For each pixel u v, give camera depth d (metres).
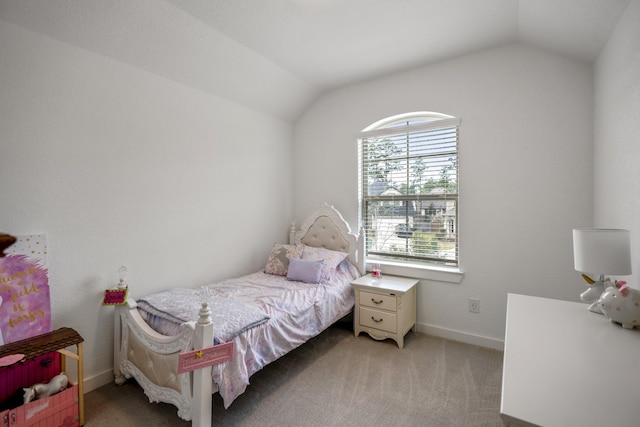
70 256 1.94
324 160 3.50
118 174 2.16
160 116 2.40
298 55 2.64
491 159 2.58
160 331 1.88
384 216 3.21
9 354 1.54
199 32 2.21
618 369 0.96
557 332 1.26
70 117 1.92
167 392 1.69
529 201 2.45
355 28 2.25
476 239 2.66
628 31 1.52
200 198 2.70
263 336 1.88
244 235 3.12
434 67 2.81
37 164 1.80
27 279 1.75
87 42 1.95
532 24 2.11
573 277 2.31
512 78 2.49
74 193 1.95
